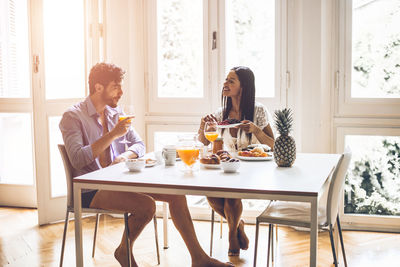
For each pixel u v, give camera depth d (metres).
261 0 3.72
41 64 3.67
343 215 3.54
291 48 3.66
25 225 3.73
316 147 3.54
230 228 2.96
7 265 2.87
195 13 3.88
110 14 3.89
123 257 2.43
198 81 3.93
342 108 3.54
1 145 4.36
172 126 3.98
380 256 2.97
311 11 3.47
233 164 2.21
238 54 3.80
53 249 3.16
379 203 3.52
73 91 3.91
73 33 3.88
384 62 3.45
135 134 3.06
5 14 4.25
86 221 3.82
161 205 3.96
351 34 3.48
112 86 2.78
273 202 2.56
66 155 2.60
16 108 4.25
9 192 4.29
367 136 3.51
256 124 3.09
